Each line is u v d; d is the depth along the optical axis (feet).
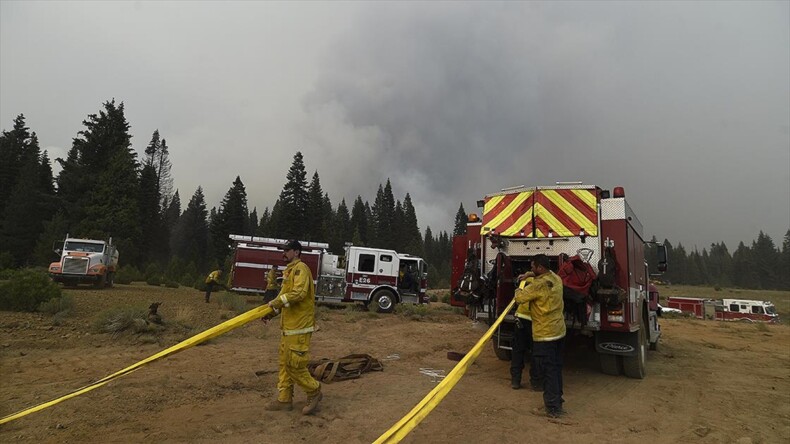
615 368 27.78
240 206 224.94
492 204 28.43
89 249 76.07
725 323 89.25
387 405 18.70
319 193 242.17
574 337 29.43
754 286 451.53
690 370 31.68
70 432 14.43
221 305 55.26
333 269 71.67
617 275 24.06
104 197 148.97
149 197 199.52
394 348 34.40
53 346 28.40
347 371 24.11
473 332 44.50
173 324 36.65
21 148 194.70
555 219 25.91
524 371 27.71
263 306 15.94
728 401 22.99
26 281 39.32
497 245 26.12
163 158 280.10
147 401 18.10
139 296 61.57
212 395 19.34
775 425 18.95
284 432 15.05
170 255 228.63
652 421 18.83
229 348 31.04
